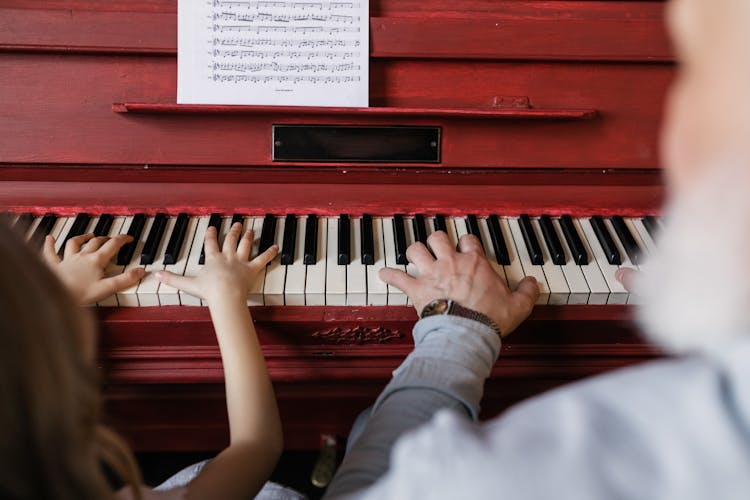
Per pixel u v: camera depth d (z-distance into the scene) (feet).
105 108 4.72
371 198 5.04
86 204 4.90
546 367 4.95
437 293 4.09
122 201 4.92
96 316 4.31
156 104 4.52
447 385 3.36
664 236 1.42
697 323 1.31
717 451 1.23
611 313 4.55
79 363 2.05
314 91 4.67
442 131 4.89
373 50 4.72
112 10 4.62
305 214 4.99
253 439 3.59
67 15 4.55
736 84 1.19
